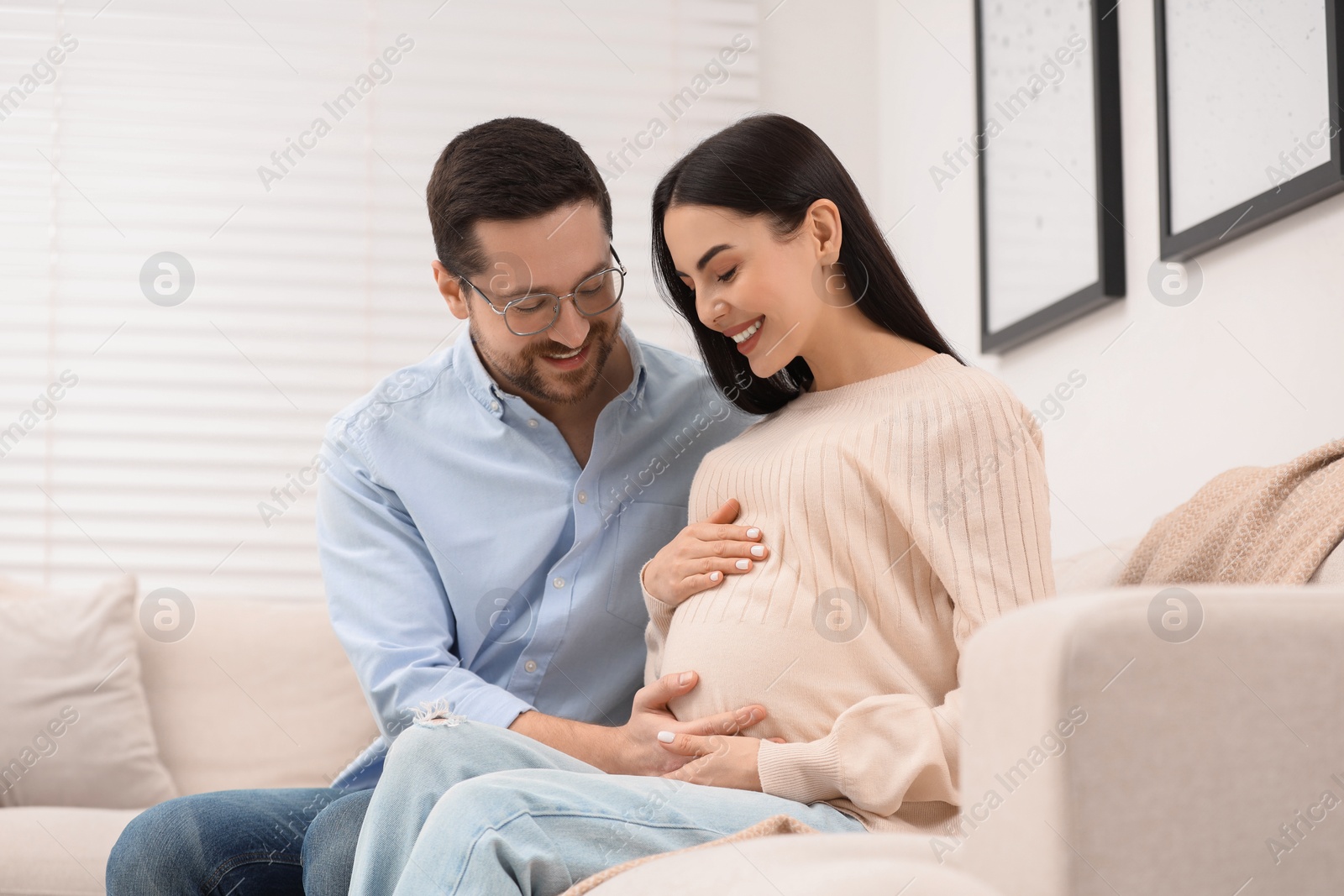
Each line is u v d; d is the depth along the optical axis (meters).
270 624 2.26
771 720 1.09
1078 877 0.73
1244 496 1.19
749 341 1.24
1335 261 1.35
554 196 1.33
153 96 2.70
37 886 1.65
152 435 2.64
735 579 1.17
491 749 1.02
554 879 0.86
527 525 1.45
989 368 2.24
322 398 2.69
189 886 1.23
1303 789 0.77
